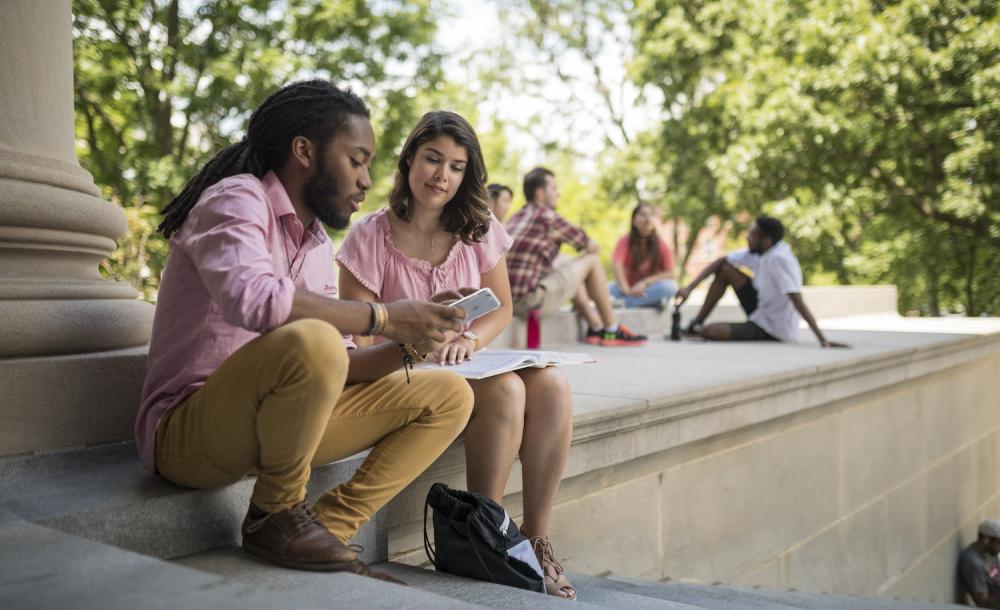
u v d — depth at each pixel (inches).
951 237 700.7
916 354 269.4
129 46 531.8
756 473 198.5
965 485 331.3
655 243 357.7
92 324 107.2
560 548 145.6
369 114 93.0
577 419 134.7
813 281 811.4
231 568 84.7
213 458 85.7
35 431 100.7
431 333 87.3
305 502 87.5
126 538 84.7
